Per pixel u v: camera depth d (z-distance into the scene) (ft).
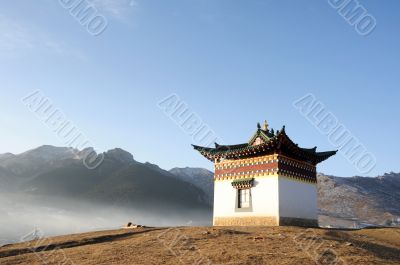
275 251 64.13
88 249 70.23
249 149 118.73
